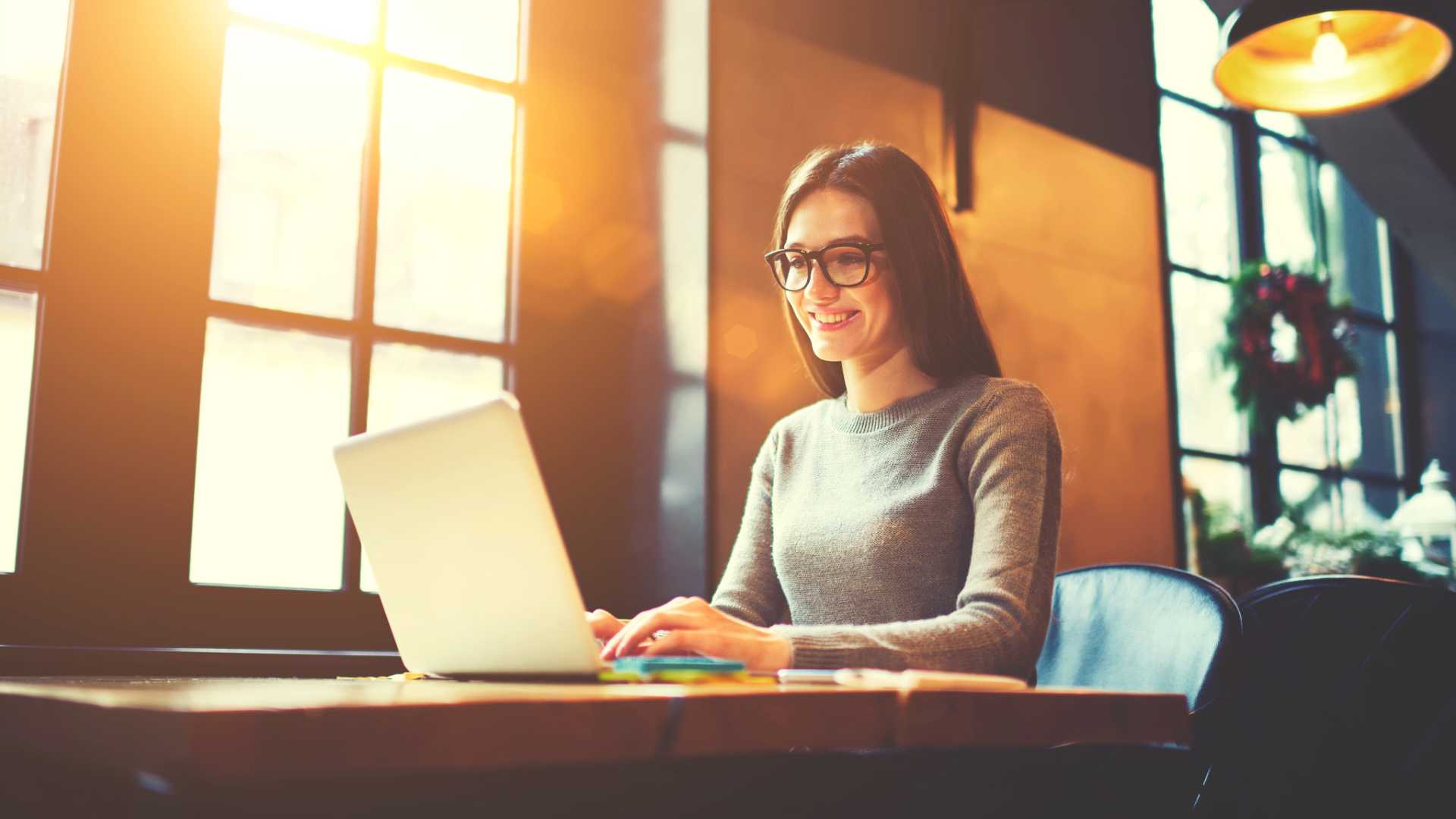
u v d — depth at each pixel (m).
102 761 0.64
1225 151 3.71
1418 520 3.39
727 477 1.95
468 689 0.81
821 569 1.36
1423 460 4.20
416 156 1.98
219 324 1.78
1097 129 2.81
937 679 0.84
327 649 1.80
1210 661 1.29
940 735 0.81
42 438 1.63
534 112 2.08
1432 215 3.63
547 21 2.11
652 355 2.05
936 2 2.46
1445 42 2.21
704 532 1.92
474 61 2.05
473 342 1.99
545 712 0.66
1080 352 2.67
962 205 2.44
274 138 1.85
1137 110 2.94
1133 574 1.46
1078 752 1.02
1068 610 1.50
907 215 1.36
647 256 2.08
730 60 2.06
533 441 2.01
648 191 2.10
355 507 1.08
